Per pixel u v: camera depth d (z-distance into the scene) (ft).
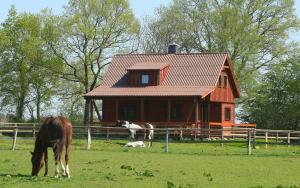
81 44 213.46
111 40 215.51
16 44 216.33
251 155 103.65
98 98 171.83
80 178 61.46
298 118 199.00
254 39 211.00
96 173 67.00
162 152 107.14
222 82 178.09
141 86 172.04
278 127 202.49
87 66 216.95
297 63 208.85
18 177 60.70
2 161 80.79
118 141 134.10
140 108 173.68
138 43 232.94
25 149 109.29
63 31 211.82
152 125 154.92
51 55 214.69
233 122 185.47
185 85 168.76
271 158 97.40
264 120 204.13
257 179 65.31
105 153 101.50
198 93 160.45
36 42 212.23
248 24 213.66
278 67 209.56
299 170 76.95
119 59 185.26
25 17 215.72
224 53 177.68
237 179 64.95
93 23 213.66
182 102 169.99
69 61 216.33
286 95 203.72
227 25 213.05
